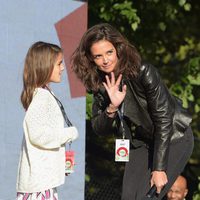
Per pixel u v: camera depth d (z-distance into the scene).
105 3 30.80
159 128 17.12
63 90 22.66
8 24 21.50
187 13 36.84
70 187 22.75
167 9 33.53
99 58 16.62
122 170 28.14
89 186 27.69
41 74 16.69
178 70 36.88
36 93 16.62
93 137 29.72
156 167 17.00
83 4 23.41
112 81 16.89
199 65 31.17
